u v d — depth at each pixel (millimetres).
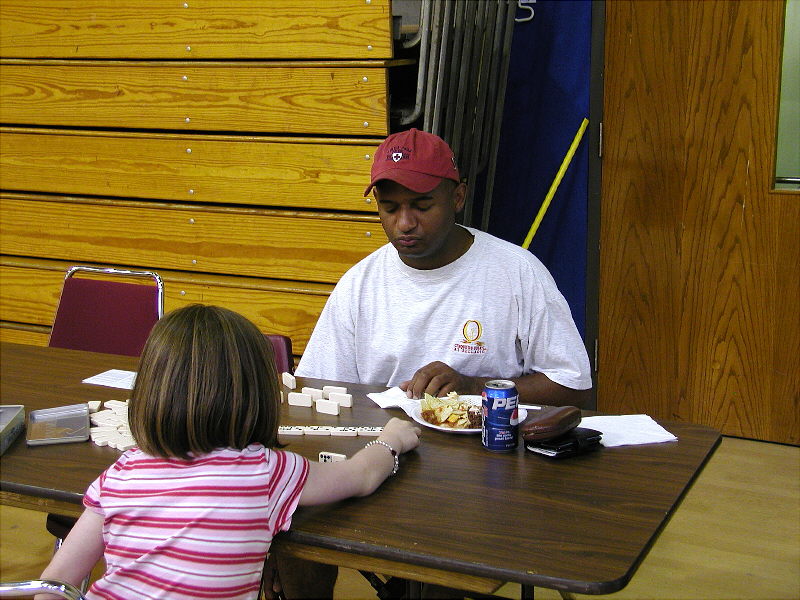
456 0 3023
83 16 3496
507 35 3377
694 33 3400
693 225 3537
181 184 3523
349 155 3234
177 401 1331
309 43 3176
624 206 3619
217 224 3516
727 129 3414
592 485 1594
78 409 2012
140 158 3561
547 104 3646
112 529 1372
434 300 2219
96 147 3627
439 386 2055
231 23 3270
